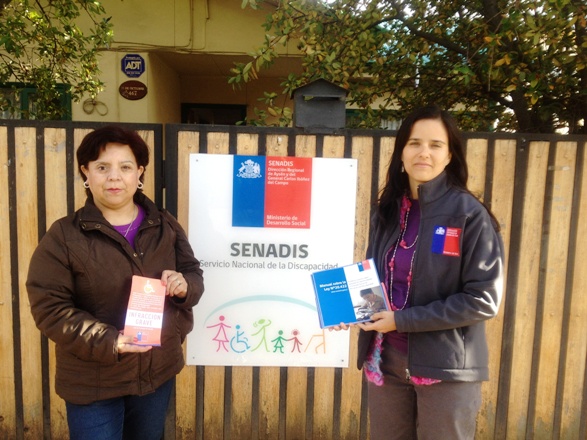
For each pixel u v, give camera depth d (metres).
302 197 2.74
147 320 1.76
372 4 3.38
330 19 3.46
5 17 3.67
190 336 2.80
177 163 2.72
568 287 2.86
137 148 1.91
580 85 3.32
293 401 2.92
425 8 3.60
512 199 2.81
